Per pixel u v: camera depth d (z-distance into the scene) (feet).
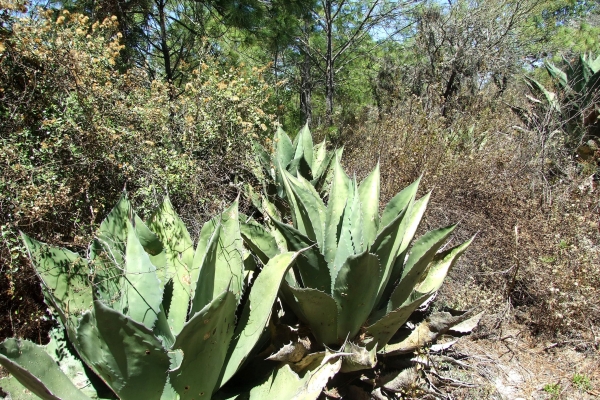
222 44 28.35
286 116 31.35
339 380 8.02
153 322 6.49
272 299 6.87
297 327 8.54
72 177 9.94
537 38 41.83
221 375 6.94
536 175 15.51
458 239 13.57
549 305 10.45
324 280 7.79
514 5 31.27
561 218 12.66
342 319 7.75
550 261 11.28
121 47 13.25
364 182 8.84
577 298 10.36
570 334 10.64
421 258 7.74
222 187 12.57
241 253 7.59
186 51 26.96
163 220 8.79
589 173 15.88
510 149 17.84
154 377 5.95
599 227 13.14
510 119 22.88
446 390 8.88
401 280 8.08
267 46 29.12
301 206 8.64
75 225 9.27
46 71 10.32
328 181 14.39
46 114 10.27
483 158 16.98
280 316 8.87
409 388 8.03
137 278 6.62
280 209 14.20
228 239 7.68
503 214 13.79
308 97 36.96
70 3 20.02
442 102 22.57
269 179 14.24
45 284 6.58
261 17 24.61
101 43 12.95
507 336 10.73
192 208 11.59
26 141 9.59
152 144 11.26
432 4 31.37
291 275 8.43
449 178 15.49
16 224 8.07
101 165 10.60
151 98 13.33
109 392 6.79
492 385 9.04
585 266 10.87
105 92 11.18
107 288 7.27
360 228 8.08
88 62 11.40
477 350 10.28
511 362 9.91
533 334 10.82
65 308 6.87
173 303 7.54
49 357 5.92
